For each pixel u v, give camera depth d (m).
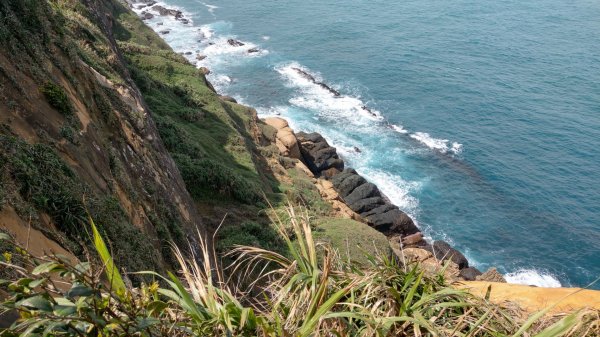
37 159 8.95
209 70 71.38
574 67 72.44
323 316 3.67
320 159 49.66
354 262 5.14
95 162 11.85
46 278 2.55
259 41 81.44
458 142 57.25
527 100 64.69
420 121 61.06
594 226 45.69
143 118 19.64
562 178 51.50
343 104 64.12
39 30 13.51
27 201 7.88
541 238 44.44
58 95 11.57
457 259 40.03
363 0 100.00
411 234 43.44
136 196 13.41
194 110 37.47
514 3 97.94
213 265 15.70
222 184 26.50
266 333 3.51
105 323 2.56
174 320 3.35
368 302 4.46
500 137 57.97
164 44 55.47
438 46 79.69
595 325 4.14
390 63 74.50
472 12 93.50
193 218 18.81
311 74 71.31
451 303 4.21
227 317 3.45
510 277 40.66
